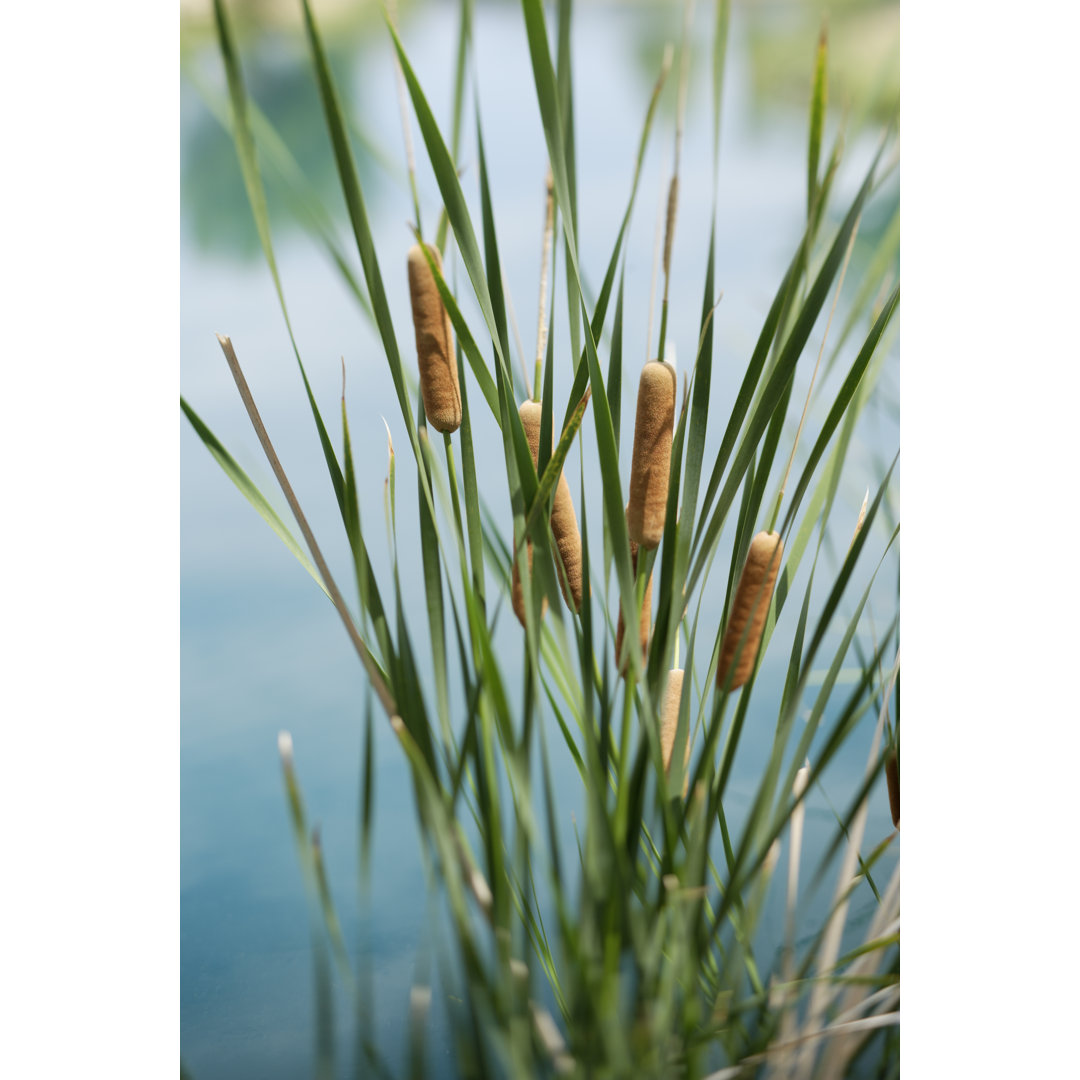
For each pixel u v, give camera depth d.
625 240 0.81
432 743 0.76
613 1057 0.75
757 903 0.78
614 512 0.72
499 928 0.74
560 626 0.74
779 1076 0.83
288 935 0.95
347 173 0.71
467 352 0.73
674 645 0.82
